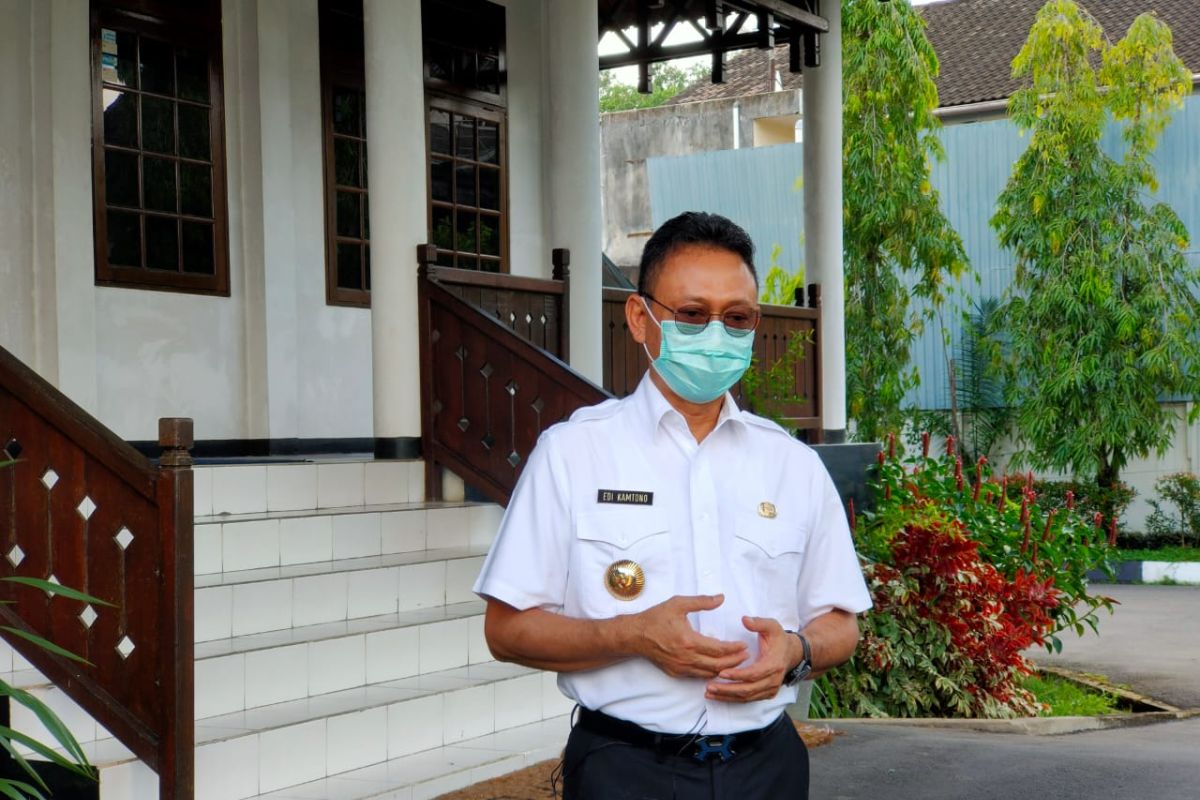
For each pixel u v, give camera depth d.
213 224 8.80
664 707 2.57
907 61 18.05
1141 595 15.53
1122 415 18.25
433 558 6.66
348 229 9.68
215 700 5.16
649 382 2.70
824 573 2.77
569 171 9.34
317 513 6.64
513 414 7.39
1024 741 7.37
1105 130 19.98
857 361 18.58
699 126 28.27
